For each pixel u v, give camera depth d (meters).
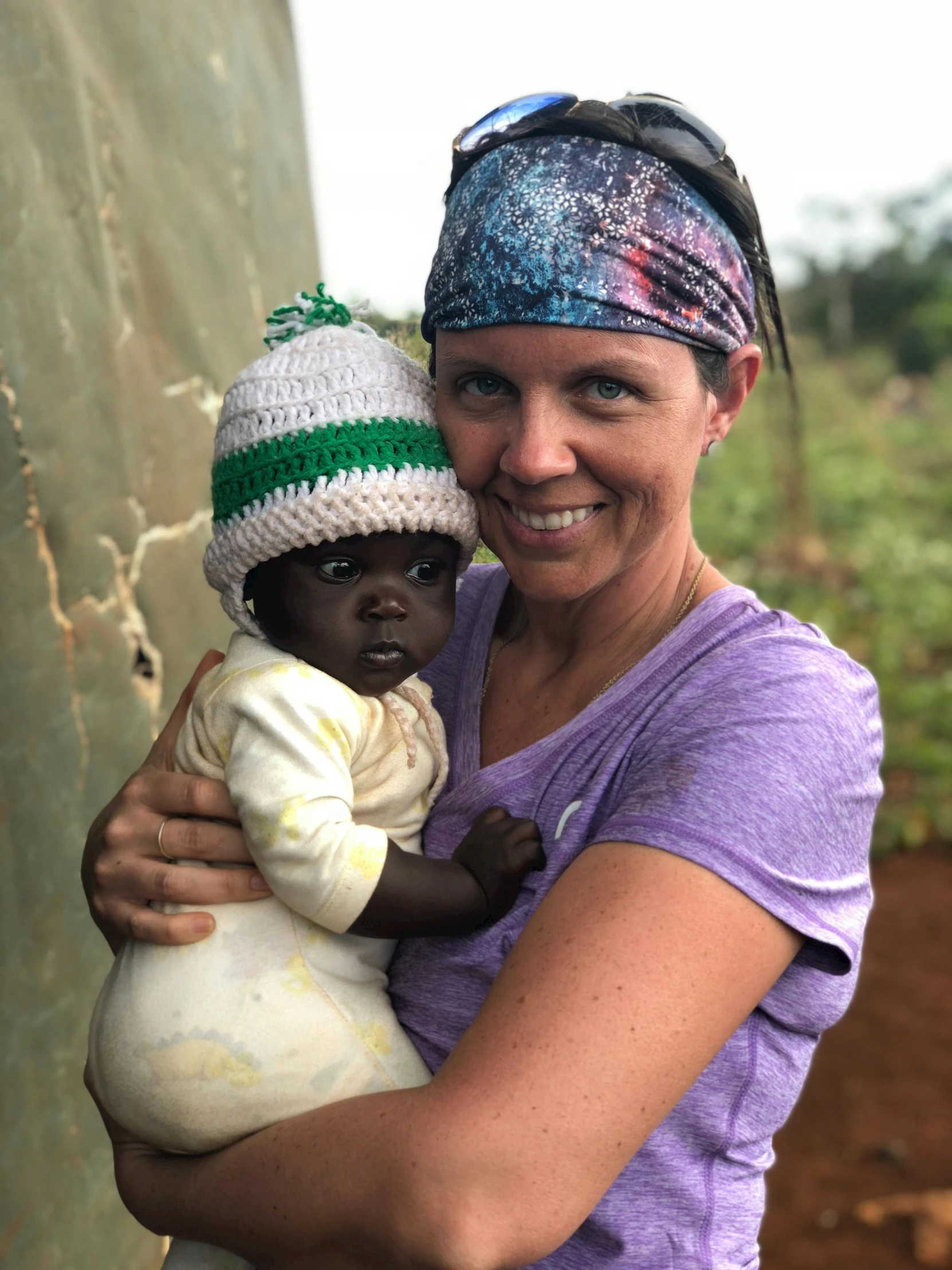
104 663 1.08
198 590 1.29
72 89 1.06
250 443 0.61
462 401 0.60
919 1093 1.90
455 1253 0.48
